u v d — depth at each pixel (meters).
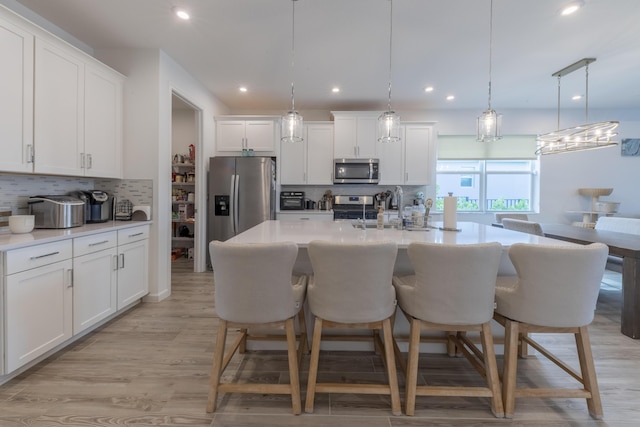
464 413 1.59
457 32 2.84
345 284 1.52
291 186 5.42
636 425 1.50
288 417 1.56
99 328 2.55
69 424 1.48
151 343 2.30
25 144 2.16
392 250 1.51
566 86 4.22
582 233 3.38
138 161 3.20
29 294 1.85
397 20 2.65
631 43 3.03
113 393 1.71
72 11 2.54
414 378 1.56
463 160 5.46
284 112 5.39
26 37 2.14
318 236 2.05
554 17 2.58
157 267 3.20
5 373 1.72
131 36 2.94
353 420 1.54
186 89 3.78
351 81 4.07
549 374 1.92
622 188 5.32
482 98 4.74
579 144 3.62
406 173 5.01
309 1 2.40
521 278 1.53
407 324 2.17
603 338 2.41
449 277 1.50
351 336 2.19
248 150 4.79
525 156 5.36
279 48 3.17
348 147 4.97
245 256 1.46
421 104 5.05
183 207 5.03
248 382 1.84
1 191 2.35
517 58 3.36
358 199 5.26
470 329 1.57
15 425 1.47
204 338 2.39
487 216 5.49
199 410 1.60
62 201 2.47
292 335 1.58
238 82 4.13
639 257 2.38
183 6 2.48
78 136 2.62
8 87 2.04
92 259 2.37
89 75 2.72
